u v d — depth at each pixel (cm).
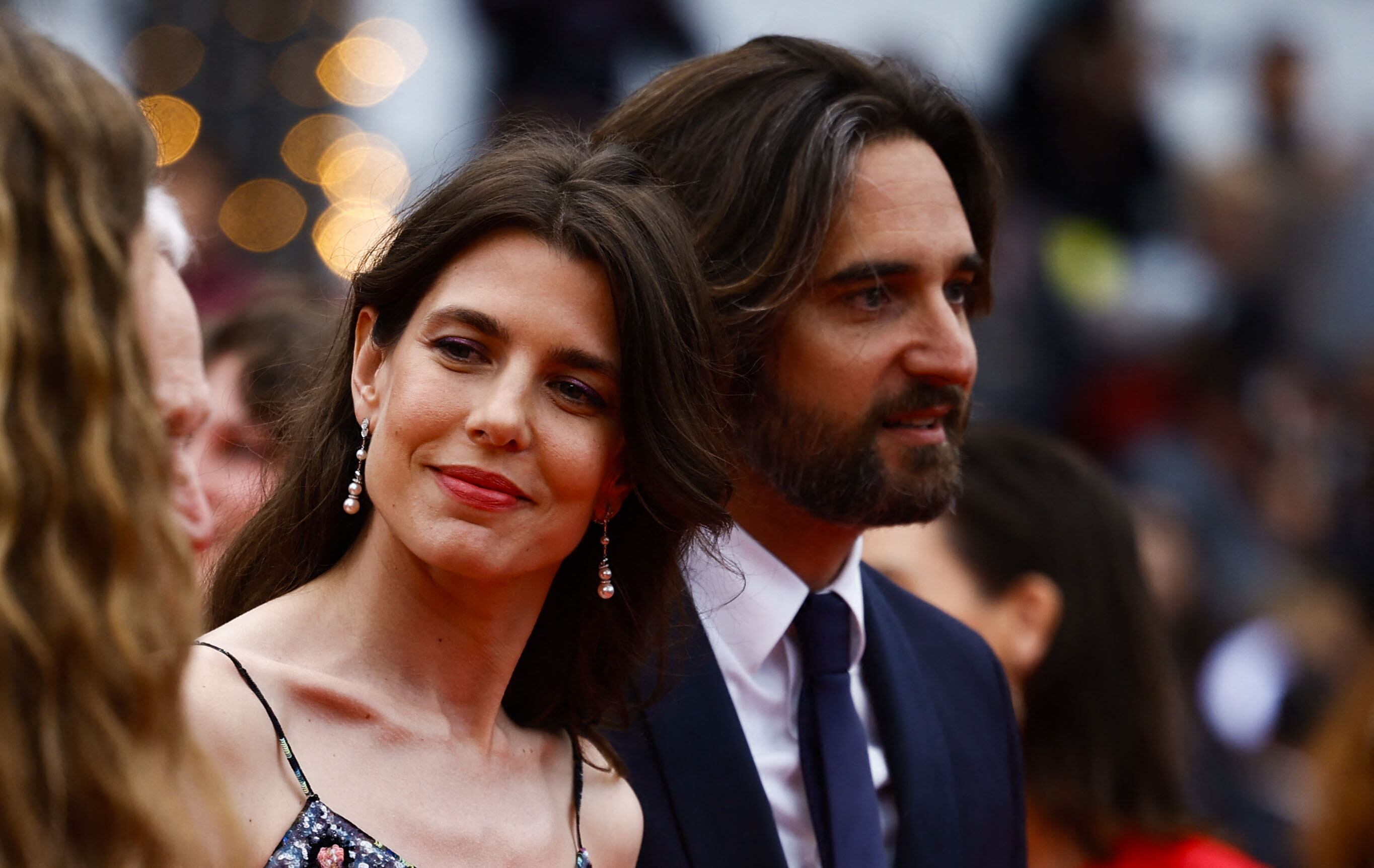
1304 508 1800
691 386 498
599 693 546
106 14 1552
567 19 1555
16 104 363
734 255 616
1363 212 1995
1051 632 841
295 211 1513
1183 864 821
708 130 630
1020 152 1886
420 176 618
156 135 449
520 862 483
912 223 615
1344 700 870
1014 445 872
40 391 358
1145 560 896
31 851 347
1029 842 836
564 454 469
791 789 643
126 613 359
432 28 1633
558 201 479
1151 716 846
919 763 669
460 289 469
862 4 1842
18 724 349
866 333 612
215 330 880
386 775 462
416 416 461
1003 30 1950
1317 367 1912
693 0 1766
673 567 542
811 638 648
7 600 345
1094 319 1791
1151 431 1756
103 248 368
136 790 360
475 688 493
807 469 614
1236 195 1973
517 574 471
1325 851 861
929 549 842
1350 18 2172
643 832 572
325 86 1581
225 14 1568
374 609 481
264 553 512
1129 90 1906
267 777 438
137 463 367
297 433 521
